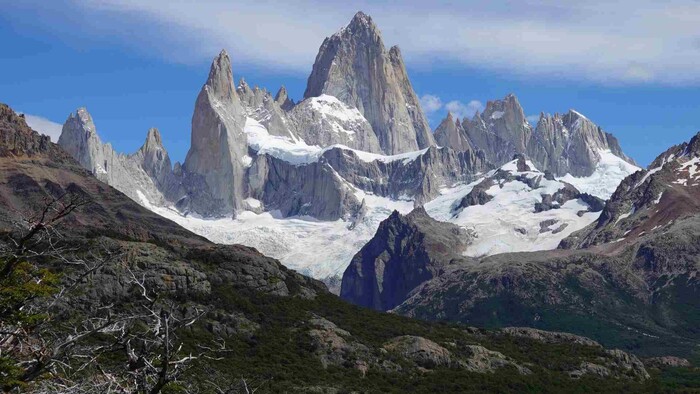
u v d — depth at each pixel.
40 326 79.19
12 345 77.88
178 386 81.31
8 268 78.38
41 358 75.69
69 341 76.38
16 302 79.00
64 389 75.44
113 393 74.56
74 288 84.31
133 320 81.94
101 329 77.75
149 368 76.38
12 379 74.19
